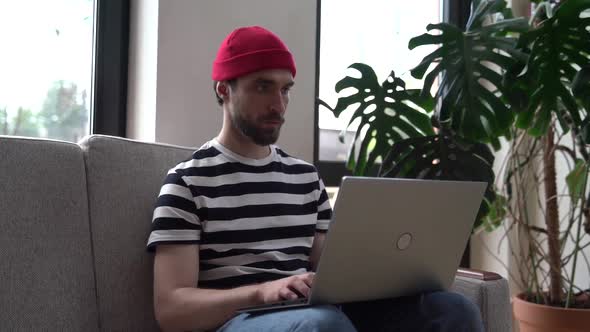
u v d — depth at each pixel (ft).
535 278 6.81
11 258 3.88
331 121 7.40
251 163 4.63
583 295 6.79
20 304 3.87
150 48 5.83
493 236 8.52
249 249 4.40
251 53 4.43
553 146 6.82
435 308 4.18
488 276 5.04
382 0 8.04
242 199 4.48
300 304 3.62
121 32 6.12
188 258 4.14
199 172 4.42
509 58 5.99
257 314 3.60
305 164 5.03
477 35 6.14
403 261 3.95
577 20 5.64
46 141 4.25
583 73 5.51
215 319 3.84
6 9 5.61
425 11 8.61
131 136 6.11
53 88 5.88
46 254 4.06
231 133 4.63
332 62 7.46
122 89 6.15
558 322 6.06
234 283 4.30
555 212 6.77
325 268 3.56
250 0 6.28
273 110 4.47
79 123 6.04
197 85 5.94
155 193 4.74
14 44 5.65
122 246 4.48
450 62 6.04
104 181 4.50
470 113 5.83
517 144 7.86
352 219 3.51
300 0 6.66
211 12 6.01
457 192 3.98
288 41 6.57
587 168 6.35
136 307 4.47
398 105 6.51
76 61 6.01
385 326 4.34
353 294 3.84
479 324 4.17
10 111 5.63
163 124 5.73
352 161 6.51
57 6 5.88
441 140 6.11
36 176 4.10
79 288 4.20
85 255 4.29
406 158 6.05
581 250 7.37
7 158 3.99
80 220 4.30
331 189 7.36
